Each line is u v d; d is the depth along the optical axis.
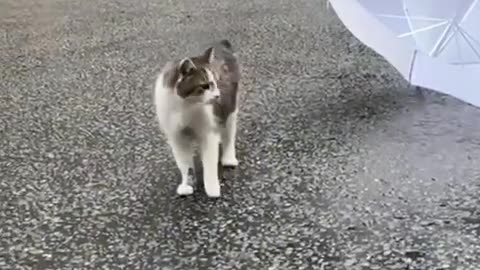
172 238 2.36
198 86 2.41
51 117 3.08
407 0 2.94
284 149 2.79
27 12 4.68
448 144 2.79
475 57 2.81
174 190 2.57
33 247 2.34
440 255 2.26
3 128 3.00
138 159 2.75
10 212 2.49
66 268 2.25
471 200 2.48
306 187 2.57
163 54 3.73
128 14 4.52
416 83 2.90
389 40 2.95
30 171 2.70
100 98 3.24
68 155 2.79
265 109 3.08
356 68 3.46
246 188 2.57
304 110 3.07
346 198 2.50
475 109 3.03
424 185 2.56
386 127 2.92
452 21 2.87
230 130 2.64
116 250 2.32
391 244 2.30
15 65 3.66
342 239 2.33
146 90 3.30
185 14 4.46
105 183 2.62
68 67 3.61
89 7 4.77
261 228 2.38
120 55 3.74
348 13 3.02
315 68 3.48
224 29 4.06
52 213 2.48
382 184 2.57
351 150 2.77
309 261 2.25
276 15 4.32
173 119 2.46
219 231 2.38
